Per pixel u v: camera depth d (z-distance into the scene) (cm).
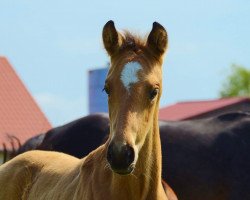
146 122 850
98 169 910
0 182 1074
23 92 3900
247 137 1201
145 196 902
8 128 3666
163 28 888
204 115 3472
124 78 845
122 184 885
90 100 2523
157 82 859
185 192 1180
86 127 1275
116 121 828
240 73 7919
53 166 1034
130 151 809
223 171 1183
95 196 898
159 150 909
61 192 961
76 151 1267
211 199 1179
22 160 1077
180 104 4009
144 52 880
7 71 3991
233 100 3691
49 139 1302
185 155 1189
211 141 1199
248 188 1179
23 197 1043
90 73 2533
